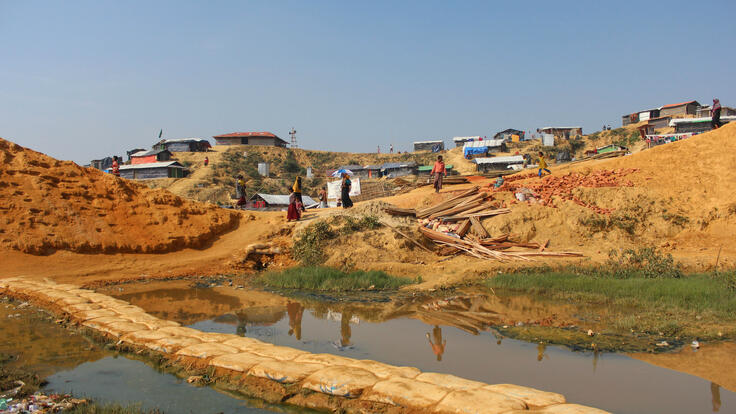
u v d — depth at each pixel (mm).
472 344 7977
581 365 6871
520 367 6824
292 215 20156
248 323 9547
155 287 13516
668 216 18688
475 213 19750
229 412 5418
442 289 13141
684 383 6168
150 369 6762
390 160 92188
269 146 91188
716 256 15695
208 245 18750
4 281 12328
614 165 22797
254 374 6035
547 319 9586
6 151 17859
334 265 16438
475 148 79312
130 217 18109
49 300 10391
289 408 5520
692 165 20688
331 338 8445
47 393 5867
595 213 18953
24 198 16375
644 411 5340
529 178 23828
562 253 16453
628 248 17328
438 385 5305
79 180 18500
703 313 9500
